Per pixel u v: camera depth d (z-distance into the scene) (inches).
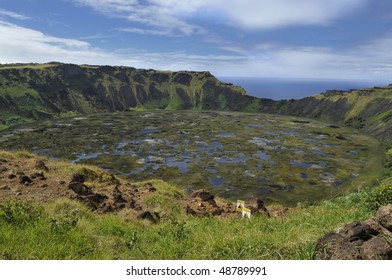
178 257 303.7
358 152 5497.1
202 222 505.7
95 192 605.3
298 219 429.7
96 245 324.2
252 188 3366.1
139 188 757.9
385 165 4530.0
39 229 312.0
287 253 267.3
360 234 236.7
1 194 484.4
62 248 283.0
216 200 788.6
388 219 263.6
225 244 295.3
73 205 464.8
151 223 511.2
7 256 257.1
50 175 636.7
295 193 3265.3
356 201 517.0
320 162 4581.7
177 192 802.2
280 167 4210.1
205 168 4045.3
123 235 393.7
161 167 4028.1
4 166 640.4
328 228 309.6
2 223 318.3
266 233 347.6
